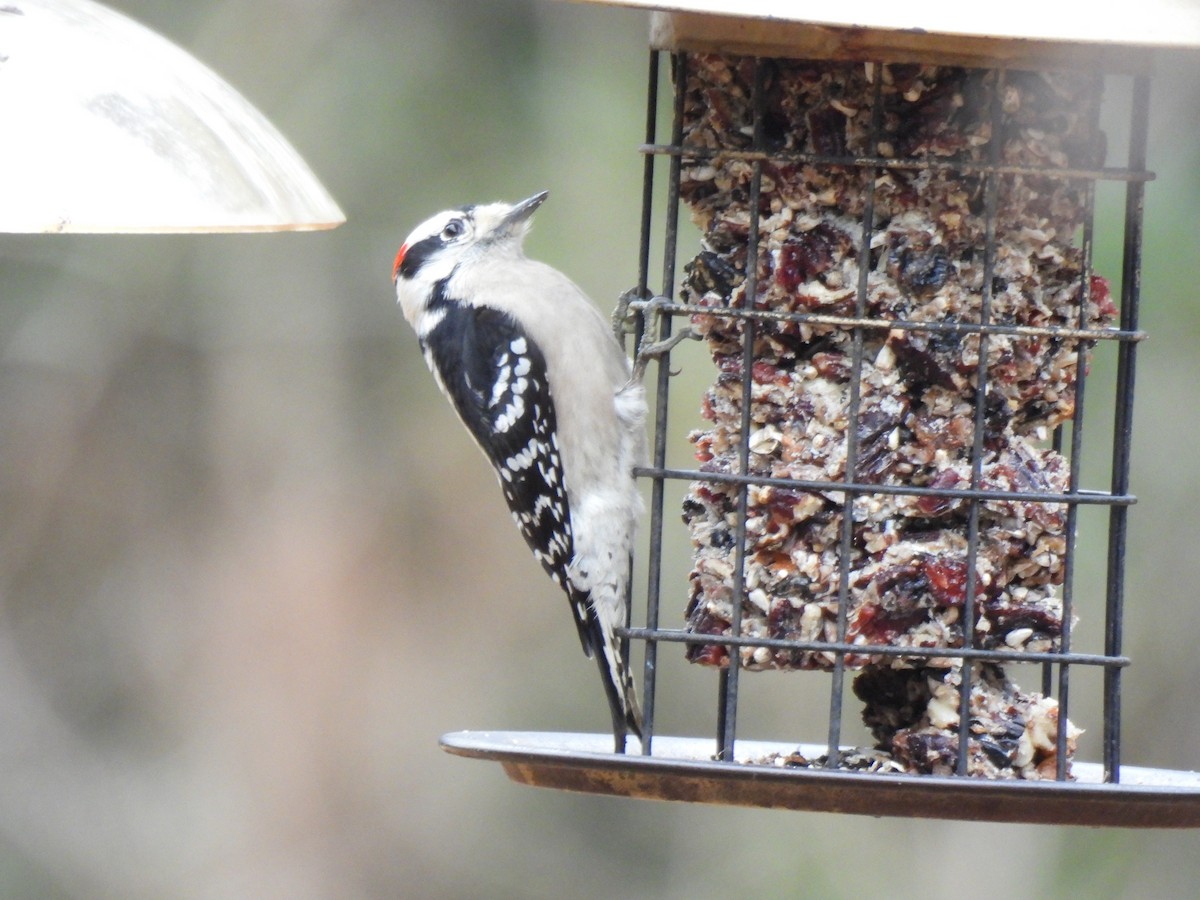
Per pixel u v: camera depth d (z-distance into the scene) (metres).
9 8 5.38
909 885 13.48
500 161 14.34
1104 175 7.20
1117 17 5.71
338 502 16.03
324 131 14.48
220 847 15.89
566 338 8.71
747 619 7.40
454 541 16.12
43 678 16.47
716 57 7.42
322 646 16.02
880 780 6.22
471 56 14.45
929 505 7.25
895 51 7.03
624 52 14.16
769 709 14.12
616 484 8.58
